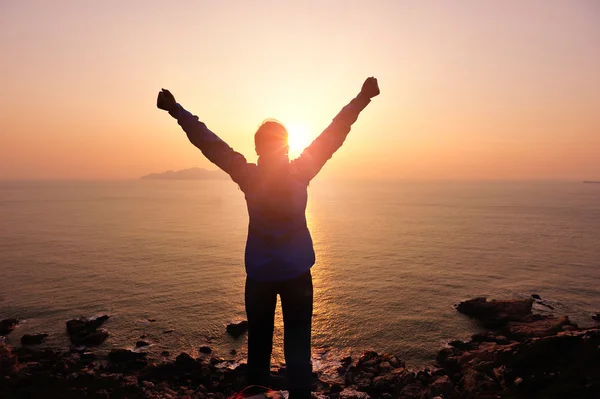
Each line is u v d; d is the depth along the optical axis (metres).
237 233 162.50
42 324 52.00
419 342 45.19
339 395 23.97
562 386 12.75
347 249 119.06
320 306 60.53
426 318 53.88
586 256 104.94
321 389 29.00
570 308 58.31
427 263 96.19
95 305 61.41
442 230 166.88
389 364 31.28
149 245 129.00
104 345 44.59
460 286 72.88
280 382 29.83
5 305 61.34
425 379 24.62
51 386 20.98
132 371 34.78
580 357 14.34
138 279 80.00
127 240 140.50
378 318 54.25
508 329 45.41
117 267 92.81
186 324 51.91
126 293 68.81
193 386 29.67
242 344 44.72
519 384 13.66
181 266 94.19
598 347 14.61
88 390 21.31
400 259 101.81
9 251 116.00
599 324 50.97
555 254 108.50
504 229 169.25
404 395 19.70
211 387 29.06
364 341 45.88
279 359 36.91
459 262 97.25
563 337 15.48
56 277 81.69
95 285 74.62
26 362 34.81
